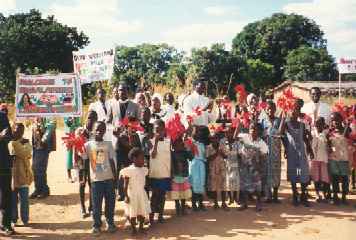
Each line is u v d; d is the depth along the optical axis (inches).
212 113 381.4
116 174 311.1
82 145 309.0
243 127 352.8
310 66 2765.7
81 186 331.0
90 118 320.5
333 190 354.9
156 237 280.4
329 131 361.1
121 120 352.8
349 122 387.5
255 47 3058.6
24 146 310.8
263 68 2551.7
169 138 315.0
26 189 313.0
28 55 1926.7
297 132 346.3
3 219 290.5
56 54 1980.8
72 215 337.7
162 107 381.4
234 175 338.0
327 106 387.9
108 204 293.6
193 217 322.3
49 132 390.0
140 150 287.6
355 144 386.3
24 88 361.1
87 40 2118.6
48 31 1971.0
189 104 373.7
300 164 343.6
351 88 1430.9
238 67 2225.6
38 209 353.4
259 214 326.6
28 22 2092.8
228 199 378.0
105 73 426.6
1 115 295.6
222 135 350.9
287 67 2829.7
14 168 309.6
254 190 334.3
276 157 354.0
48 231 298.0
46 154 392.2
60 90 364.2
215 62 2181.3
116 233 290.7
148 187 315.0
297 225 299.4
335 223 303.6
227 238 275.1
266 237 276.2
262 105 369.4
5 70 1925.4
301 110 392.5
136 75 1945.1
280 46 2994.6
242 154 338.0
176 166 319.9
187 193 323.9
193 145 330.0
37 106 362.0
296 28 2994.6
